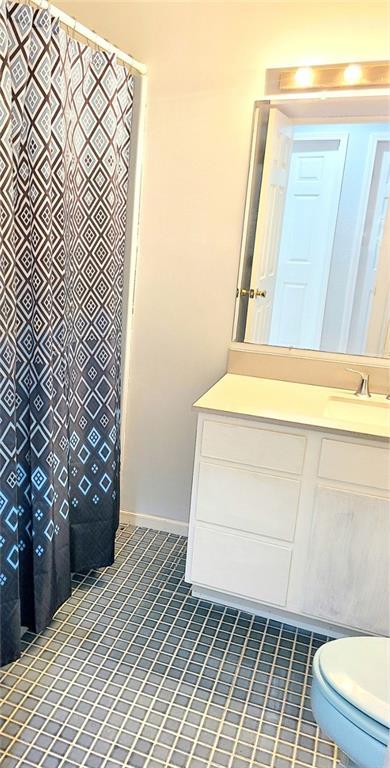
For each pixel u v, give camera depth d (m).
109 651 1.75
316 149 1.97
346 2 1.80
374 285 2.02
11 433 1.50
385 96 1.85
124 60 1.92
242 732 1.49
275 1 1.87
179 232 2.17
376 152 1.92
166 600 2.03
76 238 1.83
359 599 1.73
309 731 1.51
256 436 1.72
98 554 2.15
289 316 2.13
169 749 1.42
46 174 1.52
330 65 1.87
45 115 1.47
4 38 1.28
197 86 2.01
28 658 1.69
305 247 2.07
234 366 2.23
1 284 1.39
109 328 2.03
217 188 2.09
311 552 1.74
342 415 1.94
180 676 1.67
